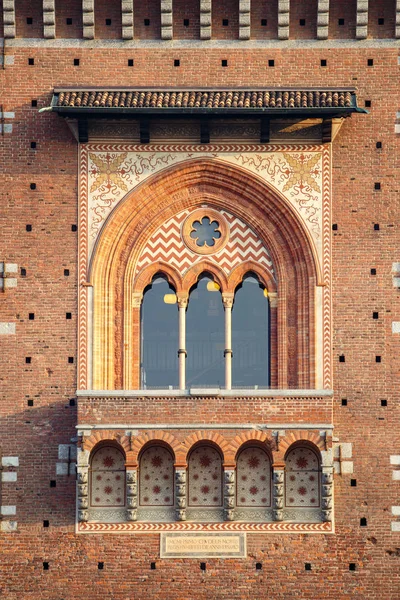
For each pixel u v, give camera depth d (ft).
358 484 231.91
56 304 236.02
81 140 237.86
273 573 229.86
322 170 238.27
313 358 235.20
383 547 230.89
